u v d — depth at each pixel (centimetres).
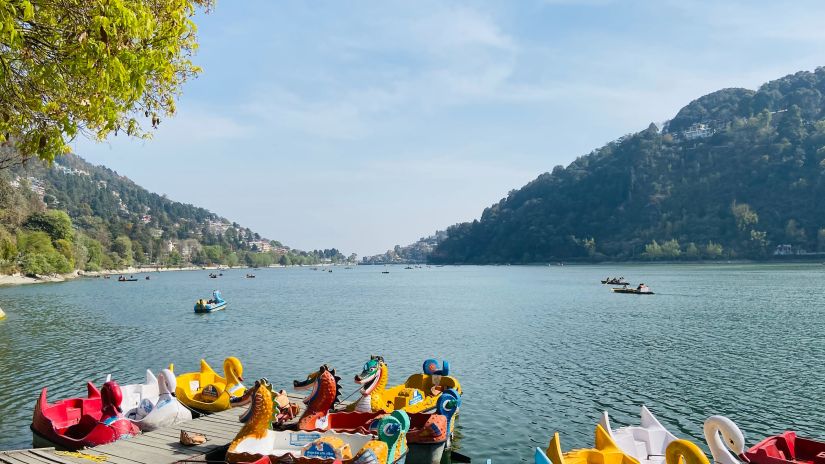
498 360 3428
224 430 1567
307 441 1381
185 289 12244
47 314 6378
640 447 1441
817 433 2044
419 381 2091
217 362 3419
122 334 4688
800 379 2862
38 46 1080
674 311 6222
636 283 11725
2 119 1191
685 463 1170
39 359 3509
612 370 3106
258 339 4388
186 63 1524
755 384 2762
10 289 11450
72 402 1752
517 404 2409
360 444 1380
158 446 1432
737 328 4756
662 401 2462
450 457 1792
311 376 1641
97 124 1308
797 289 8919
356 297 9625
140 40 1171
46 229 16225
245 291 11700
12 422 2147
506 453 1833
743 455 1340
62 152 1270
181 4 1240
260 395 1330
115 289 11862
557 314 6181
